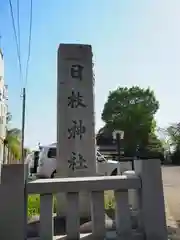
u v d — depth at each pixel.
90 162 6.80
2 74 23.86
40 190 3.90
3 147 25.70
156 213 4.05
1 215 3.72
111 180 4.10
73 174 6.67
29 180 4.02
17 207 3.75
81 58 7.15
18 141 30.42
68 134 6.84
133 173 4.66
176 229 6.13
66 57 7.09
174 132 44.50
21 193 3.79
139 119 43.81
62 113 6.91
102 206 4.09
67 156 6.75
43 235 3.88
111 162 14.18
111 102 45.78
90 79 7.12
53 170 14.27
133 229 4.34
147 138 43.56
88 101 7.04
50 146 14.77
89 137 6.91
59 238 4.09
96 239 4.02
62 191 3.96
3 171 3.81
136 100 45.47
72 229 3.97
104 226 4.06
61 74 7.04
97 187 4.05
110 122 44.75
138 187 4.13
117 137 15.43
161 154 42.81
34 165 16.14
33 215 6.18
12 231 3.70
